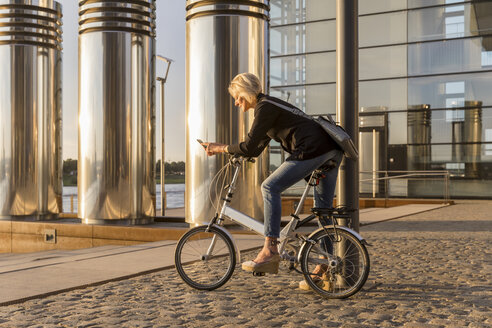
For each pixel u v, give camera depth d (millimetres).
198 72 9477
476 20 20016
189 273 4875
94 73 10609
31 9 11797
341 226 4465
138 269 5695
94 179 10570
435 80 20641
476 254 6914
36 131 11852
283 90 23031
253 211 9266
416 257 6680
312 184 4520
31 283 4965
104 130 10547
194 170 9477
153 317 3904
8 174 11688
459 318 3871
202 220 9383
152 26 11203
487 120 19828
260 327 3658
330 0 22000
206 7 9453
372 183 21281
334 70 22031
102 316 3928
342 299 4434
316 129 4434
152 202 11031
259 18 9648
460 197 20078
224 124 9336
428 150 20641
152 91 11148
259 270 4527
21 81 11719
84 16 10750
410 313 4008
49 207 12094
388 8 21344
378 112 21438
